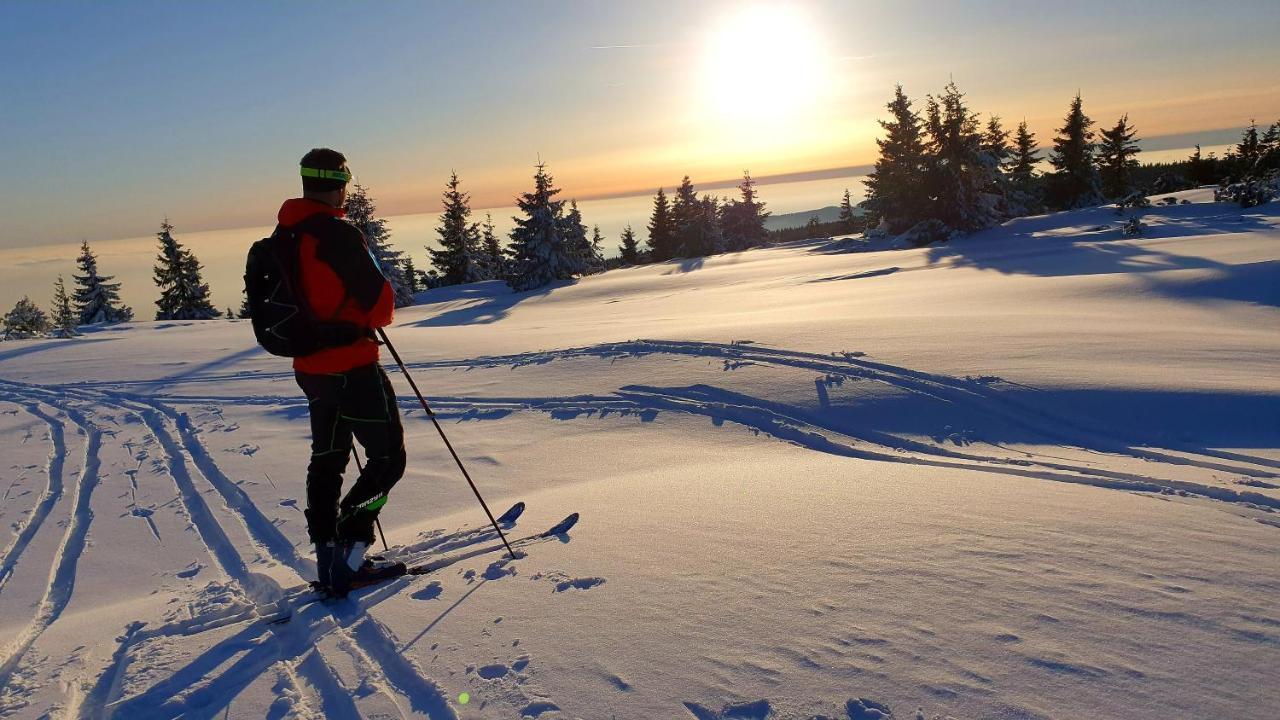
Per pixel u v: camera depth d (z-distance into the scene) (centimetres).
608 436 719
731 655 232
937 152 4162
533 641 252
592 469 611
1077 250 2570
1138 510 361
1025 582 270
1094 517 348
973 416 699
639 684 220
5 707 241
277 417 882
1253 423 611
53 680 259
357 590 318
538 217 4647
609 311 2698
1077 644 224
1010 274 2167
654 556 323
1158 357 814
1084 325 1027
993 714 194
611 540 352
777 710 203
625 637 249
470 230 6588
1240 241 2273
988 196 4122
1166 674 205
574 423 769
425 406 343
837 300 1942
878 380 804
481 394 927
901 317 1179
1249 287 1277
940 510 367
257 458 680
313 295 297
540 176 4728
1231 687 198
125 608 335
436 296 4850
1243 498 440
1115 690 200
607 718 205
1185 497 454
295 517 488
